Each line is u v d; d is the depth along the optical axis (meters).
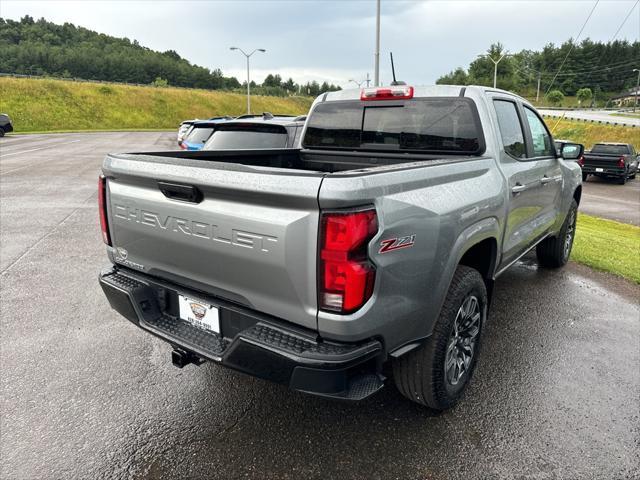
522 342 3.90
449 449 2.58
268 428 2.74
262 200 2.06
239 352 2.19
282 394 3.08
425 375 2.62
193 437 2.65
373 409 2.93
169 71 135.88
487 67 114.25
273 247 2.06
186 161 2.32
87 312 4.32
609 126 63.94
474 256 3.32
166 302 2.72
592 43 131.75
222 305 2.39
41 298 4.64
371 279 2.02
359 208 1.95
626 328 4.22
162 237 2.54
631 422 2.85
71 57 129.12
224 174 2.15
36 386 3.13
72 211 8.92
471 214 2.72
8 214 8.55
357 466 2.44
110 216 2.88
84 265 5.69
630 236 8.78
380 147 3.84
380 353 2.23
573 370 3.46
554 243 5.69
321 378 2.02
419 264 2.29
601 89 133.25
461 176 2.79
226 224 2.20
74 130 53.62
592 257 6.54
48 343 3.72
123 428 2.73
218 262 2.30
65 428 2.72
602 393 3.16
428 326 2.49
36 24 172.75
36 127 54.19
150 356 3.55
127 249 2.82
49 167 16.28
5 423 2.75
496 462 2.49
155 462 2.46
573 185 5.50
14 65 127.75
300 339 2.12
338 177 1.91
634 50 131.62
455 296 2.65
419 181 2.35
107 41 185.25
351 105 3.97
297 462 2.46
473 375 3.36
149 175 2.48
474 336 3.00
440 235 2.40
